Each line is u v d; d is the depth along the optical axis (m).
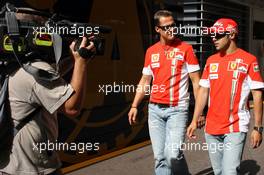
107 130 6.18
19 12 2.24
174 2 8.04
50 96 2.15
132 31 6.52
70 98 2.17
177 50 4.15
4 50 2.20
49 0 4.75
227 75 3.58
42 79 2.13
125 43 6.35
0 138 2.19
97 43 2.23
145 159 6.11
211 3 9.58
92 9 5.56
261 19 13.11
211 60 3.70
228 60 3.60
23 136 2.20
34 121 2.22
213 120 3.70
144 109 7.01
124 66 6.37
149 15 6.98
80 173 5.36
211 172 5.57
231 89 3.57
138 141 6.99
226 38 3.57
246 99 3.61
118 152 6.34
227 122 3.61
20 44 2.14
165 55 4.18
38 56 2.21
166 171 4.23
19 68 2.21
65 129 5.34
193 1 8.93
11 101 2.19
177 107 4.18
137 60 6.66
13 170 2.20
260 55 13.23
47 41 2.21
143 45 6.80
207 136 3.77
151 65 4.25
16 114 2.19
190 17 8.98
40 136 2.23
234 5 11.16
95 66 5.75
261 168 5.79
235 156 3.58
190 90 8.09
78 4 5.30
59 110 2.29
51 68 2.19
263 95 3.64
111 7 5.97
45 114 2.25
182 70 4.16
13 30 2.13
